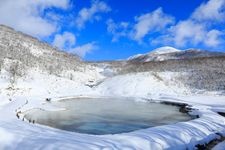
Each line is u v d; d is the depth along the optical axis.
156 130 14.80
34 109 26.58
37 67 56.72
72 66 73.19
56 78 52.16
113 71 78.56
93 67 86.69
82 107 29.62
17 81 42.09
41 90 41.94
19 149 11.01
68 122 20.80
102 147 11.25
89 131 17.88
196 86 47.59
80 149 10.76
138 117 23.45
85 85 54.06
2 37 77.06
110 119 22.34
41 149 10.77
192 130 15.59
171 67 63.00
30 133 13.18
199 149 13.66
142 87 47.31
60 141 11.66
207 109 26.20
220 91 43.19
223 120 20.59
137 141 12.58
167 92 44.81
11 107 24.75
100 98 40.00
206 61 64.12
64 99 37.91
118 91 46.81
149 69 64.06
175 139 13.60
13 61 53.59
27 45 81.94
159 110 28.03
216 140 15.48
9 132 12.64
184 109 27.88
